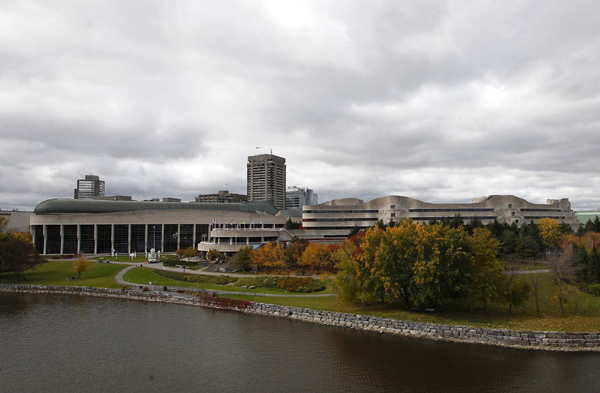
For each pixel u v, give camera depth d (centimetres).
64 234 16750
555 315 6375
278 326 6594
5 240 13500
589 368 4719
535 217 18112
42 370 4941
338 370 4800
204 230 18325
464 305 6744
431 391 4266
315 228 17400
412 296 6594
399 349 5416
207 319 7106
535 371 4669
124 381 4622
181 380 4634
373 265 6925
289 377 4662
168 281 10550
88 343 5881
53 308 8138
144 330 6481
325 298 8094
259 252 11044
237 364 5044
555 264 7175
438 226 6812
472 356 5119
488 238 6819
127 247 17488
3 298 9306
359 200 19188
